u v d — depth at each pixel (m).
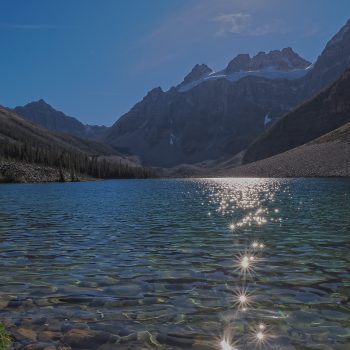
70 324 11.60
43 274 17.38
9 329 11.23
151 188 121.94
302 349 10.01
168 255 21.23
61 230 31.22
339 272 17.30
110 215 42.34
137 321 11.84
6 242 25.75
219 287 15.19
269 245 23.92
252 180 188.88
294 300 13.59
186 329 11.25
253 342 10.43
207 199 67.12
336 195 68.56
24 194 87.56
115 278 16.61
